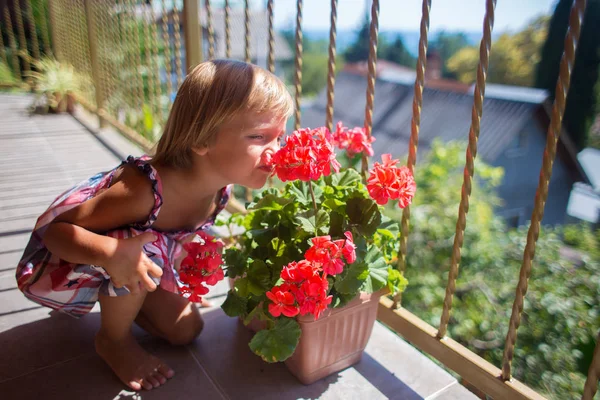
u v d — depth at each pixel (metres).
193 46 1.96
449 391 1.11
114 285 1.00
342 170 1.19
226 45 1.74
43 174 2.60
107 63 3.54
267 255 1.06
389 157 0.99
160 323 1.19
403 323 1.23
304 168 0.85
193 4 1.91
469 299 6.46
